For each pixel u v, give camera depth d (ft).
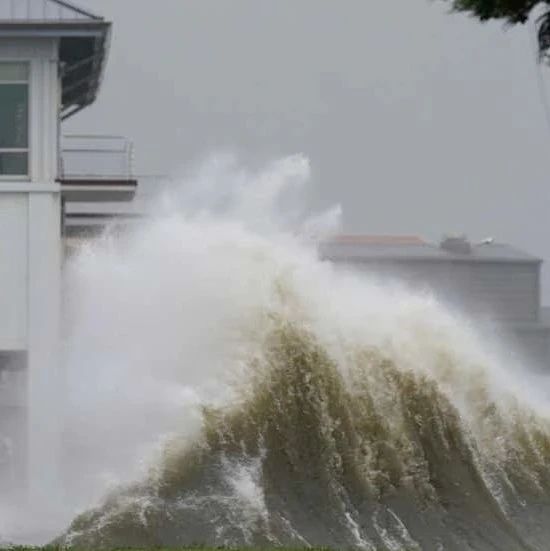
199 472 255.91
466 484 269.03
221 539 238.68
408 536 251.39
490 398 282.56
